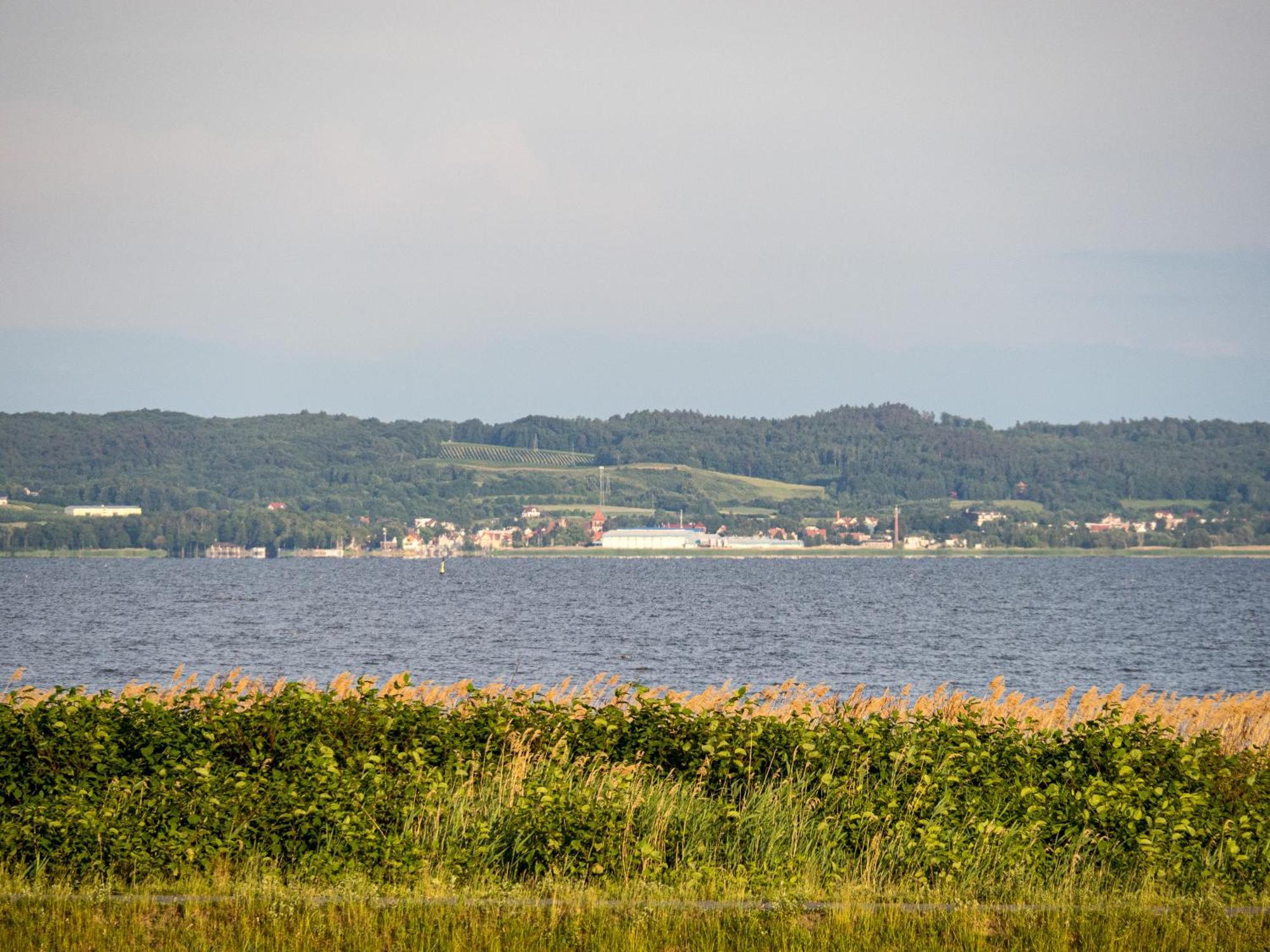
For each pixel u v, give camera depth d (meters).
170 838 62.28
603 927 54.41
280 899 56.06
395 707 78.62
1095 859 64.94
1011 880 61.81
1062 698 103.69
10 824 62.25
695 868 62.78
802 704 100.81
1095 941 54.44
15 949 51.09
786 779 71.50
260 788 66.69
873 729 75.62
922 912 57.25
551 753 75.38
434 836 64.88
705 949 52.62
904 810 67.62
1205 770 73.62
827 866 64.25
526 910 56.12
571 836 63.91
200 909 55.84
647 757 76.19
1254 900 60.34
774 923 54.78
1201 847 65.94
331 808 64.06
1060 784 71.19
